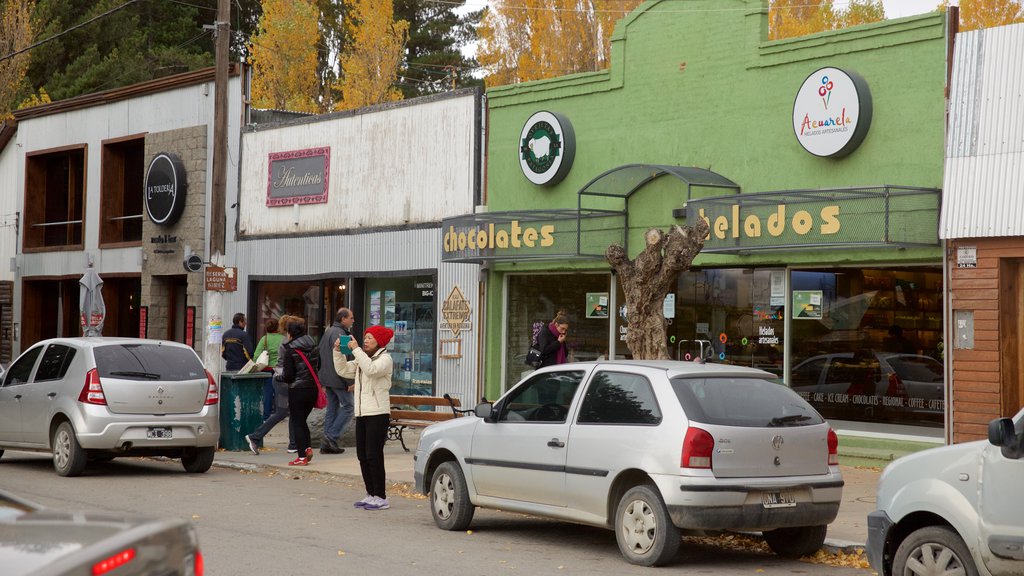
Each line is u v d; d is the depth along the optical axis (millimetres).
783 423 9203
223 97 19047
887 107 14758
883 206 14156
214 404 15164
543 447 9922
